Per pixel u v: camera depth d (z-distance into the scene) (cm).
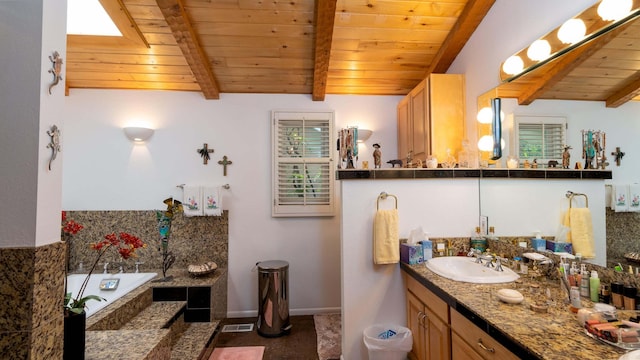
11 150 89
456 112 269
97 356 125
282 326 284
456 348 156
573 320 125
